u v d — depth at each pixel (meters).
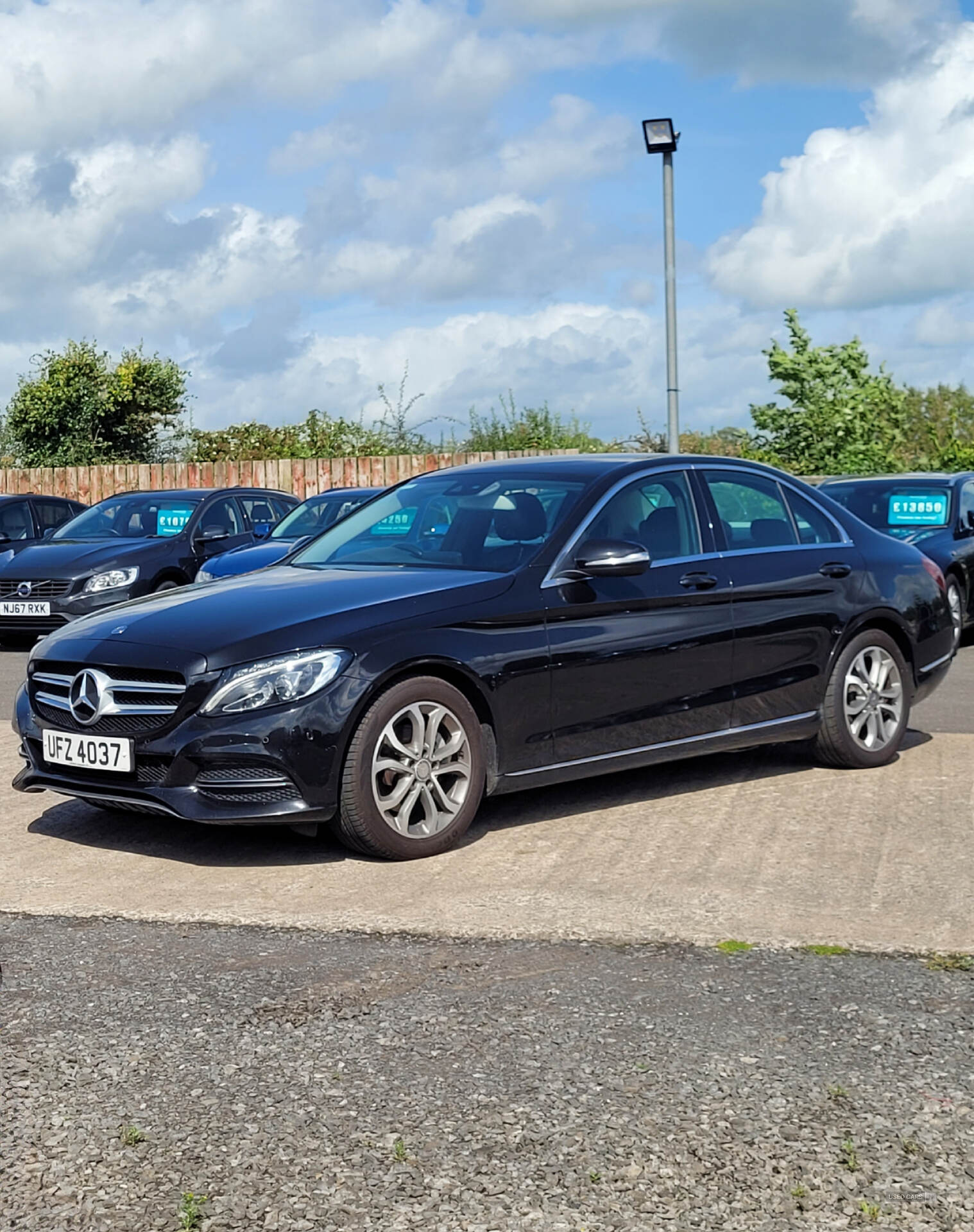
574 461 6.76
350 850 5.55
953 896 4.78
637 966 4.13
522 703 5.74
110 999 3.94
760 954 4.21
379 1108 3.21
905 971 4.05
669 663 6.22
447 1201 2.80
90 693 5.51
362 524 6.85
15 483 25.91
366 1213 2.76
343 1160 2.97
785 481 7.11
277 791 5.24
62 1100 3.29
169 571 14.03
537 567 5.93
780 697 6.67
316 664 5.27
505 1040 3.59
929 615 7.33
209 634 5.41
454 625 5.58
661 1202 2.79
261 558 11.71
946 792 6.41
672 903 4.75
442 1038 3.61
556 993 3.92
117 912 4.77
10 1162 3.00
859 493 13.10
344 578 5.97
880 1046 3.51
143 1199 2.84
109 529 14.81
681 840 5.62
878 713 7.04
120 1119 3.18
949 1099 3.21
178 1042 3.62
